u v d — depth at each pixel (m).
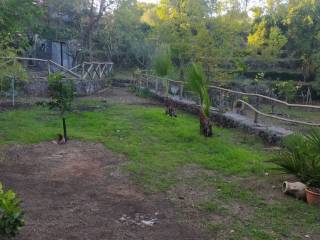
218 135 9.16
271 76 25.86
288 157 5.62
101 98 16.42
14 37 11.27
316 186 5.22
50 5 22.09
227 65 20.59
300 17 24.94
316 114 17.67
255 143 8.40
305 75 25.36
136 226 4.30
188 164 6.72
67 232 4.08
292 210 4.78
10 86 13.83
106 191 5.38
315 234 4.15
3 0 10.20
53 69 19.66
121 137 8.72
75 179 5.87
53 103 9.03
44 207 4.75
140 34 27.81
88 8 23.73
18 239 3.86
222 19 19.06
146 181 5.81
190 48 18.56
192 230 4.21
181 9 19.27
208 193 5.35
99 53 26.81
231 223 4.40
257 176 6.07
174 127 9.91
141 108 13.63
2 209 3.28
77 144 8.00
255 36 23.14
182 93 14.27
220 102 11.60
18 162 6.67
